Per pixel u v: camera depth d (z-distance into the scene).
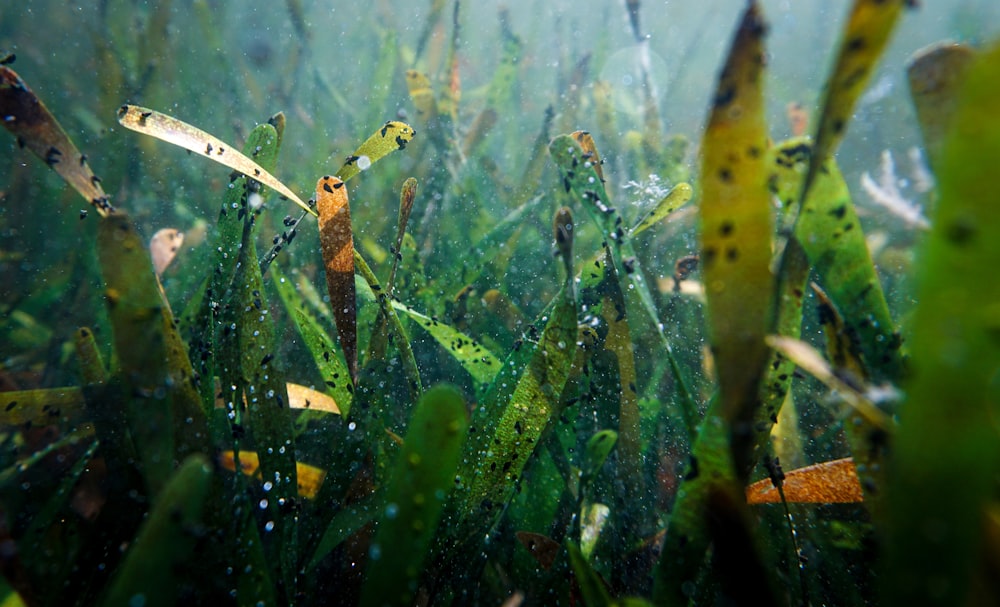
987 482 0.08
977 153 0.08
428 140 0.34
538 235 0.32
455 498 0.14
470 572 0.14
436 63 0.56
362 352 0.20
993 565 0.09
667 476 0.19
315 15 0.82
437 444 0.11
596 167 0.17
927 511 0.09
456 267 0.26
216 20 0.62
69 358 0.24
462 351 0.19
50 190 0.35
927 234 0.09
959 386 0.08
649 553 0.16
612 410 0.17
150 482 0.12
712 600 0.13
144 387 0.12
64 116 0.49
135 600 0.09
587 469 0.14
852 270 0.13
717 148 0.10
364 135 0.40
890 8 0.10
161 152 0.42
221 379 0.16
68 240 0.33
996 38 0.08
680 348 0.23
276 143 0.17
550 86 0.71
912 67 0.13
